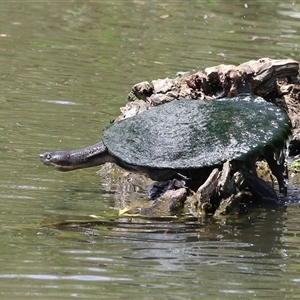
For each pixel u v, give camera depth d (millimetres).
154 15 33000
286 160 17531
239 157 15375
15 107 21297
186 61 26938
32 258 12516
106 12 33250
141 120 16391
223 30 30875
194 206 15188
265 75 18094
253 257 13031
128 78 24844
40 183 16406
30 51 27469
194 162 15367
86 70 25594
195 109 16328
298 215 15320
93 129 19875
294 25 31719
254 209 15578
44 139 18922
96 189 16484
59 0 34688
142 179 17125
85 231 13930
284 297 11461
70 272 12047
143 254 12961
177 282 11852
